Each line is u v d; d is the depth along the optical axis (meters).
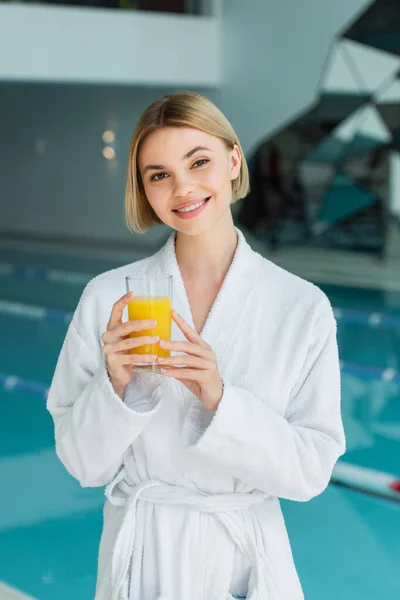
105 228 10.79
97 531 2.78
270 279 1.14
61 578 2.46
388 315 6.42
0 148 12.20
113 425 1.03
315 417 1.10
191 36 8.80
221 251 1.15
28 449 3.63
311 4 8.27
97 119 10.61
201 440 1.02
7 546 2.67
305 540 2.71
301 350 1.10
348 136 8.20
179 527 1.09
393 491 3.12
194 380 0.99
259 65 8.81
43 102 11.34
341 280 8.07
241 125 9.09
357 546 2.67
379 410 4.19
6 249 10.61
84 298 1.18
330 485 3.18
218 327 1.13
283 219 8.88
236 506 1.09
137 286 0.98
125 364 0.99
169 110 1.02
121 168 10.45
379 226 8.09
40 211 11.74
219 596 1.09
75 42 7.79
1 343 5.80
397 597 2.33
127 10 8.13
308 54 8.38
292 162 8.69
